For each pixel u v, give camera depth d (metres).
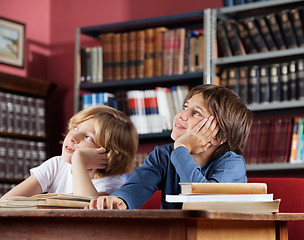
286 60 3.64
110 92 4.20
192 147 1.57
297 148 3.33
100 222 1.01
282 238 1.21
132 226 0.97
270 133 3.41
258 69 3.49
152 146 4.08
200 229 0.95
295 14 3.38
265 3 3.50
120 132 1.80
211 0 4.00
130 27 4.17
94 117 1.79
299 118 3.36
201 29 3.99
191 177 1.37
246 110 1.67
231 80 3.54
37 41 4.75
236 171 1.43
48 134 4.40
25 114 4.24
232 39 3.57
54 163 2.00
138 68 3.85
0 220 1.14
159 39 3.79
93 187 1.60
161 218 0.93
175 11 4.16
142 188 1.49
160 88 3.76
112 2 4.51
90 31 4.24
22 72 4.59
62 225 1.06
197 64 3.65
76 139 1.78
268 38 3.45
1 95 4.10
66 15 4.76
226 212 0.93
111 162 1.77
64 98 4.68
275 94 3.42
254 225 1.13
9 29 4.49
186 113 1.61
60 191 1.97
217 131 1.59
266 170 3.53
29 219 1.10
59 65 4.75
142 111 3.78
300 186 1.73
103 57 3.99
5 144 4.09
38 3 4.80
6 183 4.07
